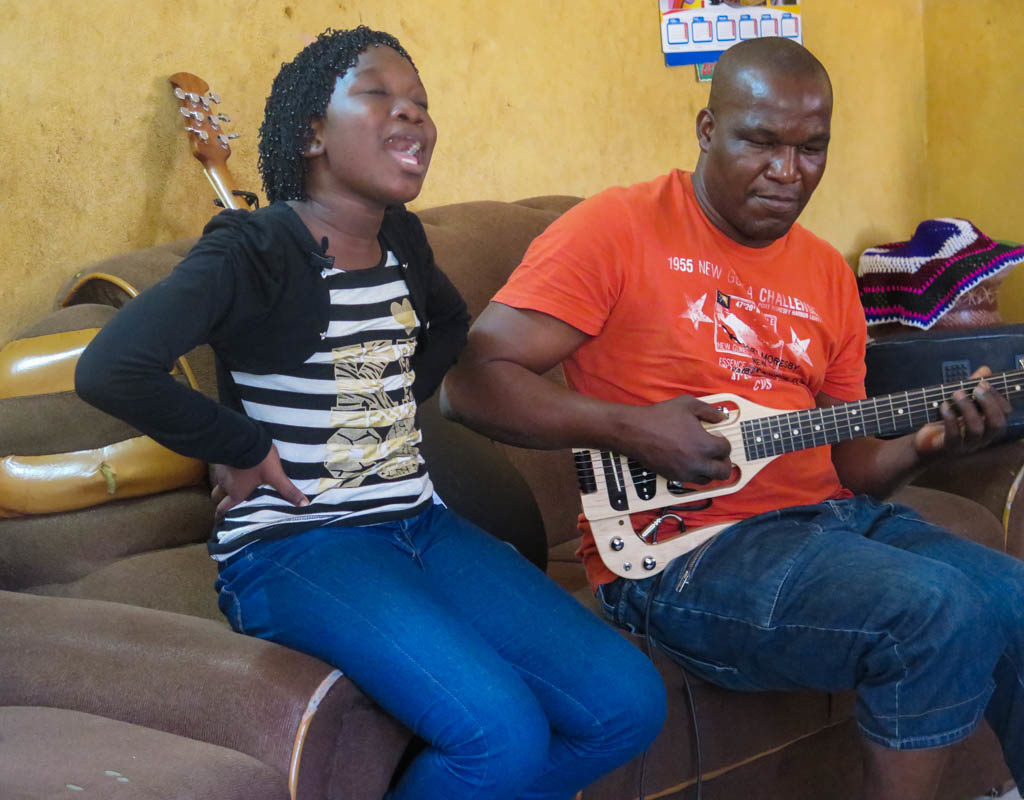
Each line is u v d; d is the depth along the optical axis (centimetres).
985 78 366
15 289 196
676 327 166
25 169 196
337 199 137
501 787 124
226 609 137
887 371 248
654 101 313
